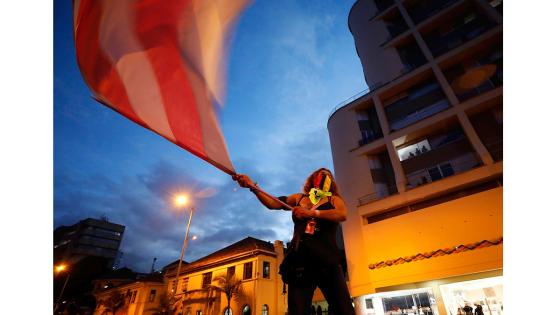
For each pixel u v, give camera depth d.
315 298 21.78
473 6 19.84
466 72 18.00
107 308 35.94
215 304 25.28
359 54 25.38
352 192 18.55
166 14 1.68
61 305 42.38
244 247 26.72
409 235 14.98
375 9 25.06
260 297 22.91
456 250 13.54
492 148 15.86
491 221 13.16
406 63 21.58
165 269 38.41
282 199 2.08
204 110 1.72
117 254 72.44
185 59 1.72
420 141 18.33
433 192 15.23
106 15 1.44
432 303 13.59
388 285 14.74
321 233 1.71
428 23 20.88
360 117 20.83
